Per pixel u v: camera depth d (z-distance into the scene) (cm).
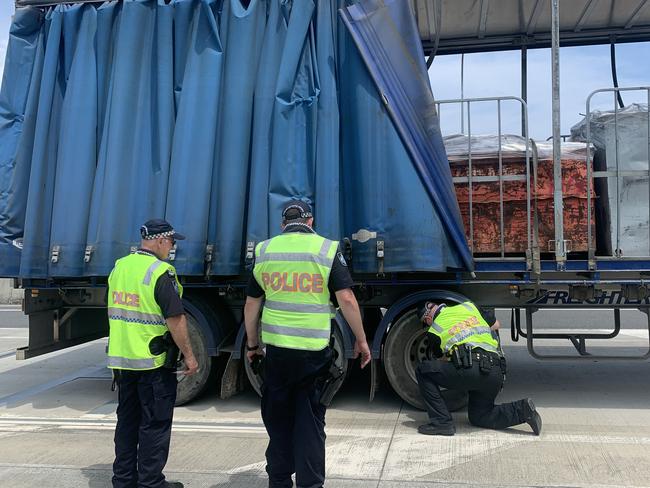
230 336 586
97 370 784
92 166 555
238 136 523
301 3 522
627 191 520
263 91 522
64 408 591
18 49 579
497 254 539
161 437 348
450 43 727
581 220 524
